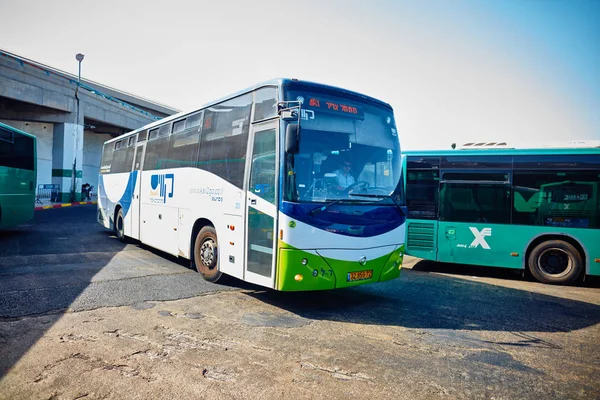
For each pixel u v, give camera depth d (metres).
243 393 3.49
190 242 7.93
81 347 4.28
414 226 9.81
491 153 9.38
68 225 15.82
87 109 29.39
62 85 26.72
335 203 5.73
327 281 5.62
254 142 6.21
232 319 5.43
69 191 28.05
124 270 8.01
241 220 6.32
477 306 6.70
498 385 3.84
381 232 6.20
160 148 9.65
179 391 3.47
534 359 4.51
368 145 6.31
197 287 7.01
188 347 4.42
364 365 4.16
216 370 3.90
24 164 12.93
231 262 6.54
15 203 12.38
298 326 5.27
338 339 4.87
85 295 6.11
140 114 36.91
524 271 9.23
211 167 7.34
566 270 8.79
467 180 9.50
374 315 5.93
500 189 9.27
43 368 3.77
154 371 3.82
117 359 4.04
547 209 8.94
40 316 5.12
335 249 5.68
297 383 3.71
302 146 5.62
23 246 10.30
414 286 8.10
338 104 6.14
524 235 9.03
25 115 26.48
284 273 5.35
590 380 4.02
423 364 4.25
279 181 5.52
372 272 6.10
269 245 5.63
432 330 5.36
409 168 9.91
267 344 4.61
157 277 7.57
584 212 8.71
